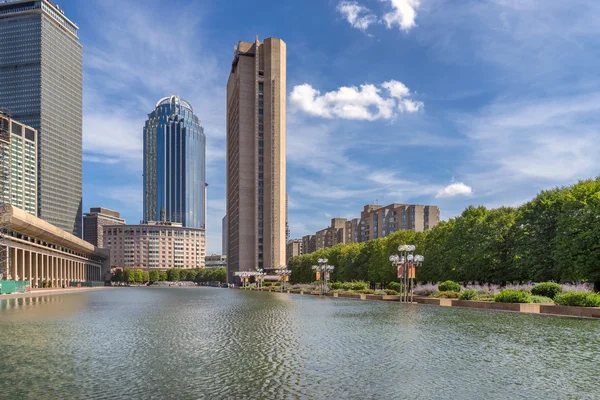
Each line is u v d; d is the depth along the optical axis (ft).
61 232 451.53
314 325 94.68
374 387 42.39
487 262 204.64
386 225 616.39
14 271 358.64
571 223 151.53
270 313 129.18
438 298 167.02
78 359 57.06
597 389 41.52
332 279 395.14
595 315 103.35
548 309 115.85
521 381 44.45
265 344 68.33
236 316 119.65
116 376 47.39
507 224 204.03
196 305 176.14
